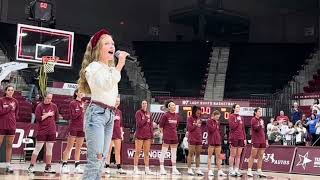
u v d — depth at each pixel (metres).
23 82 18.61
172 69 23.78
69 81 20.97
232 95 21.78
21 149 12.79
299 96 18.70
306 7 24.20
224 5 25.06
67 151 9.04
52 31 16.70
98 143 2.97
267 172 12.31
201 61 24.20
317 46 23.66
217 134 10.30
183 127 18.33
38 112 8.84
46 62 13.77
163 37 25.67
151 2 25.48
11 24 21.41
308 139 13.69
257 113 10.41
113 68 3.13
